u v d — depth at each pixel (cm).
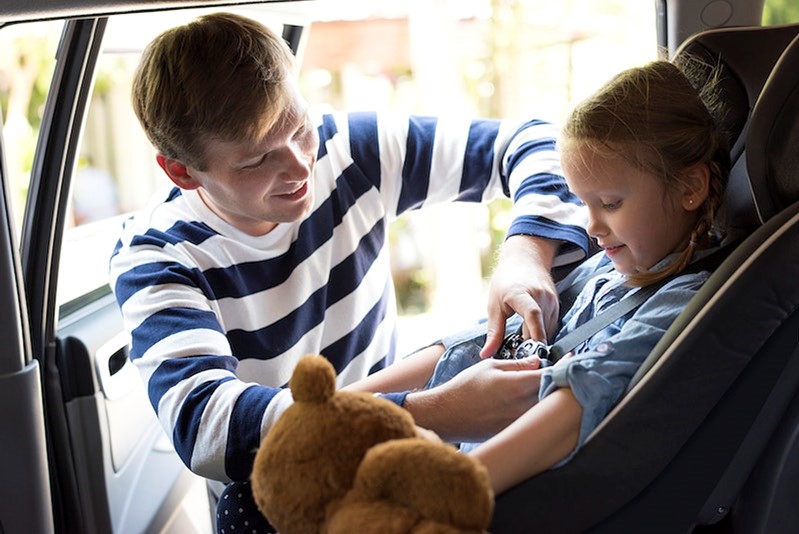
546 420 93
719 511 102
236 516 110
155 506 171
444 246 371
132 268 126
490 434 106
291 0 100
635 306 110
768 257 87
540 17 357
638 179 105
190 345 115
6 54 180
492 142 149
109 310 165
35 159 142
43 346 147
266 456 72
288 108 118
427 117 155
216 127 114
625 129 104
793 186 94
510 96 368
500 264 128
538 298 120
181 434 108
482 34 368
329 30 374
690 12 142
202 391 109
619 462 90
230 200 123
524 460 91
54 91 140
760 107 93
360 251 145
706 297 92
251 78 113
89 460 152
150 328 118
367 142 148
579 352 112
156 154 127
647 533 93
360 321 145
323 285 140
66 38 139
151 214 136
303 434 71
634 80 107
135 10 98
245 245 132
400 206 152
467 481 62
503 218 371
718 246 111
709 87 118
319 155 143
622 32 328
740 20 142
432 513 62
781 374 92
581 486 90
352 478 69
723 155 110
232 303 131
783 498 97
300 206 126
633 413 90
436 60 353
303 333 138
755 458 98
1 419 127
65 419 149
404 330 358
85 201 234
